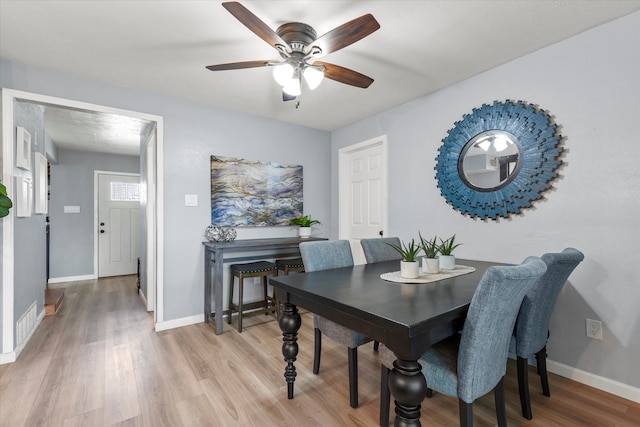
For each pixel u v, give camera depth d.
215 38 2.01
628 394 1.80
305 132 3.96
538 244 2.19
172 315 2.97
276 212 3.66
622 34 1.83
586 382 1.96
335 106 3.26
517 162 2.29
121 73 2.49
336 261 2.25
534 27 1.92
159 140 2.90
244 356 2.36
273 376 2.06
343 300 1.34
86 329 2.91
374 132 3.54
